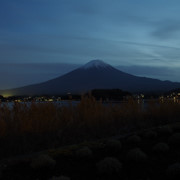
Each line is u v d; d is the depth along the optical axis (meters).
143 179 4.38
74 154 5.99
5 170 5.01
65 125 8.13
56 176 4.61
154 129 9.26
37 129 7.13
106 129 9.05
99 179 4.45
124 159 5.48
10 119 7.08
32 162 5.24
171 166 4.55
